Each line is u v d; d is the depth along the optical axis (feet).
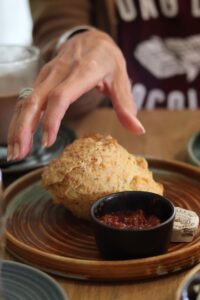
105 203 1.87
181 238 1.83
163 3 3.89
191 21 3.89
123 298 1.65
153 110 3.11
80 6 3.75
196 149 2.55
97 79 2.28
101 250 1.77
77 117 2.99
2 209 1.73
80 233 1.93
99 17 3.92
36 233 1.94
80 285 1.71
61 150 2.56
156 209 1.86
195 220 1.86
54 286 1.61
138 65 4.04
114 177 1.95
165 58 4.00
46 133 2.00
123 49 4.01
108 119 2.97
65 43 2.57
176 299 1.47
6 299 1.59
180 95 4.03
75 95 2.12
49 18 3.67
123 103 2.33
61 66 2.28
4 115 2.47
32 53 2.68
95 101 3.00
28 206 2.11
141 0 3.90
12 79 2.55
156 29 3.96
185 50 3.96
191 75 3.99
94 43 2.48
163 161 2.32
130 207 1.89
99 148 2.00
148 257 1.73
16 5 7.20
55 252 1.83
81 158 1.98
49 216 2.04
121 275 1.69
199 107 4.00
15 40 7.22
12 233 1.93
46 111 2.02
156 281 1.71
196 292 1.53
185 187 2.18
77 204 1.96
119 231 1.71
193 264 1.75
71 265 1.70
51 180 2.00
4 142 2.50
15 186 2.19
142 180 1.99
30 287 1.63
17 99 2.48
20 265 1.70
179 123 2.92
